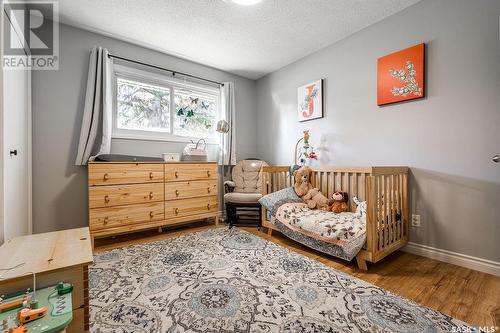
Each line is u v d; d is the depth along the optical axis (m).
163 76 3.09
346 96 2.68
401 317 1.20
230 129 3.60
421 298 1.39
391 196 1.98
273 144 3.72
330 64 2.85
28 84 2.15
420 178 2.10
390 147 2.30
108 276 1.64
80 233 1.35
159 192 2.60
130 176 2.41
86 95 2.47
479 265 1.76
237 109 3.85
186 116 3.39
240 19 2.35
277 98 3.62
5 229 1.46
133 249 2.17
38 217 2.29
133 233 2.71
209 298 1.37
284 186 3.12
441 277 1.66
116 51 2.74
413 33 2.13
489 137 1.74
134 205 2.43
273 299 1.36
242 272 1.71
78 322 1.02
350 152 2.65
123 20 2.37
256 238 2.51
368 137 2.48
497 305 1.32
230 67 3.54
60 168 2.40
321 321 1.17
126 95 2.88
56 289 0.93
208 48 2.95
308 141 3.13
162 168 2.62
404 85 2.16
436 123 2.00
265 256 2.01
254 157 4.00
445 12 1.94
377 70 2.37
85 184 2.53
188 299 1.36
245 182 3.54
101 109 2.57
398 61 2.20
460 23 1.86
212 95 3.64
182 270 1.74
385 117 2.34
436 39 1.99
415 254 2.12
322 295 1.41
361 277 1.66
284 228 2.38
